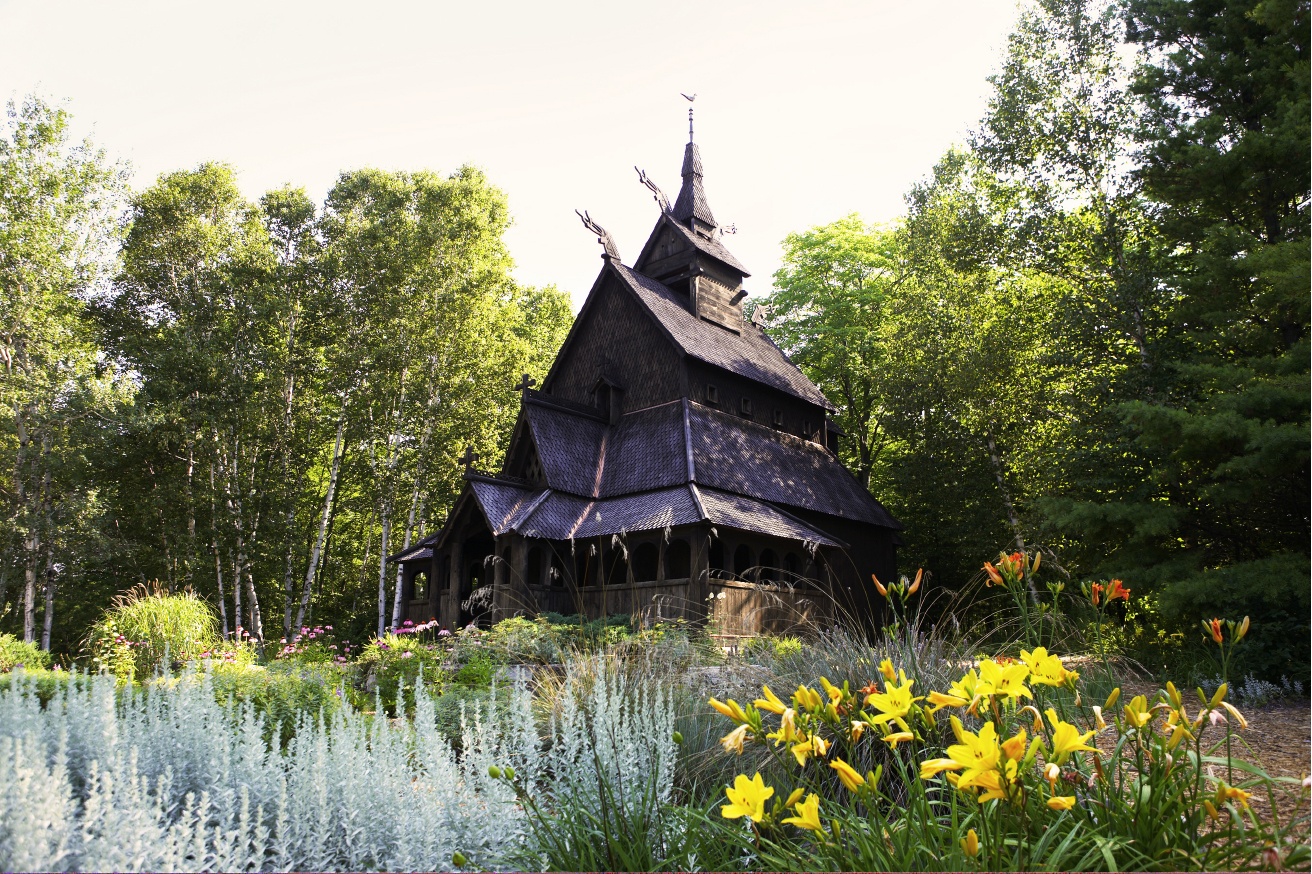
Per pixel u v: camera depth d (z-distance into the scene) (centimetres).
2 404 2619
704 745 551
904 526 3045
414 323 3141
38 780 314
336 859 374
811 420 3044
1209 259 1509
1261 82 1634
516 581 1997
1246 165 1535
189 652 1512
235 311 3189
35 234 2709
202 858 321
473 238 3297
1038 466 2386
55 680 822
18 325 2670
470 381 3142
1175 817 315
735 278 3136
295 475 3422
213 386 2989
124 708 517
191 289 3262
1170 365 1638
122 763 371
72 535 2662
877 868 300
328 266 3191
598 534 2072
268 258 3300
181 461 3212
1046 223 2236
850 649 665
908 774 473
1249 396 1320
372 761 420
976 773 260
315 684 907
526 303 4272
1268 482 1342
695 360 2531
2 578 2616
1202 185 1596
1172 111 1783
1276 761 638
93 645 1562
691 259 2942
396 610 2872
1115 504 1508
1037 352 2505
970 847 254
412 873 362
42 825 298
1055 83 2231
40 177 2766
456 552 2205
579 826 400
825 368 3606
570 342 2811
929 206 2864
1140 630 1612
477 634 1443
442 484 3266
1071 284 2364
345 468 3684
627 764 444
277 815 396
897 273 3506
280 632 3562
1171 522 1450
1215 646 1315
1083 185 2208
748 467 2461
